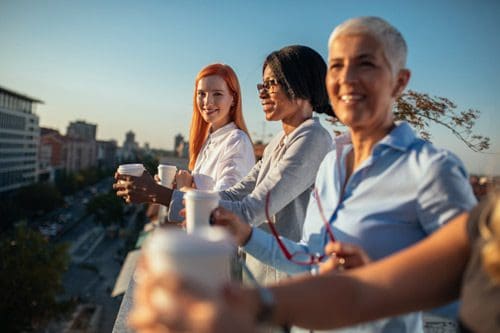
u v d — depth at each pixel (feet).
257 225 8.29
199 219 6.52
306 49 8.92
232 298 3.25
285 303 3.90
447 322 9.66
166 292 2.96
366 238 5.79
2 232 255.29
